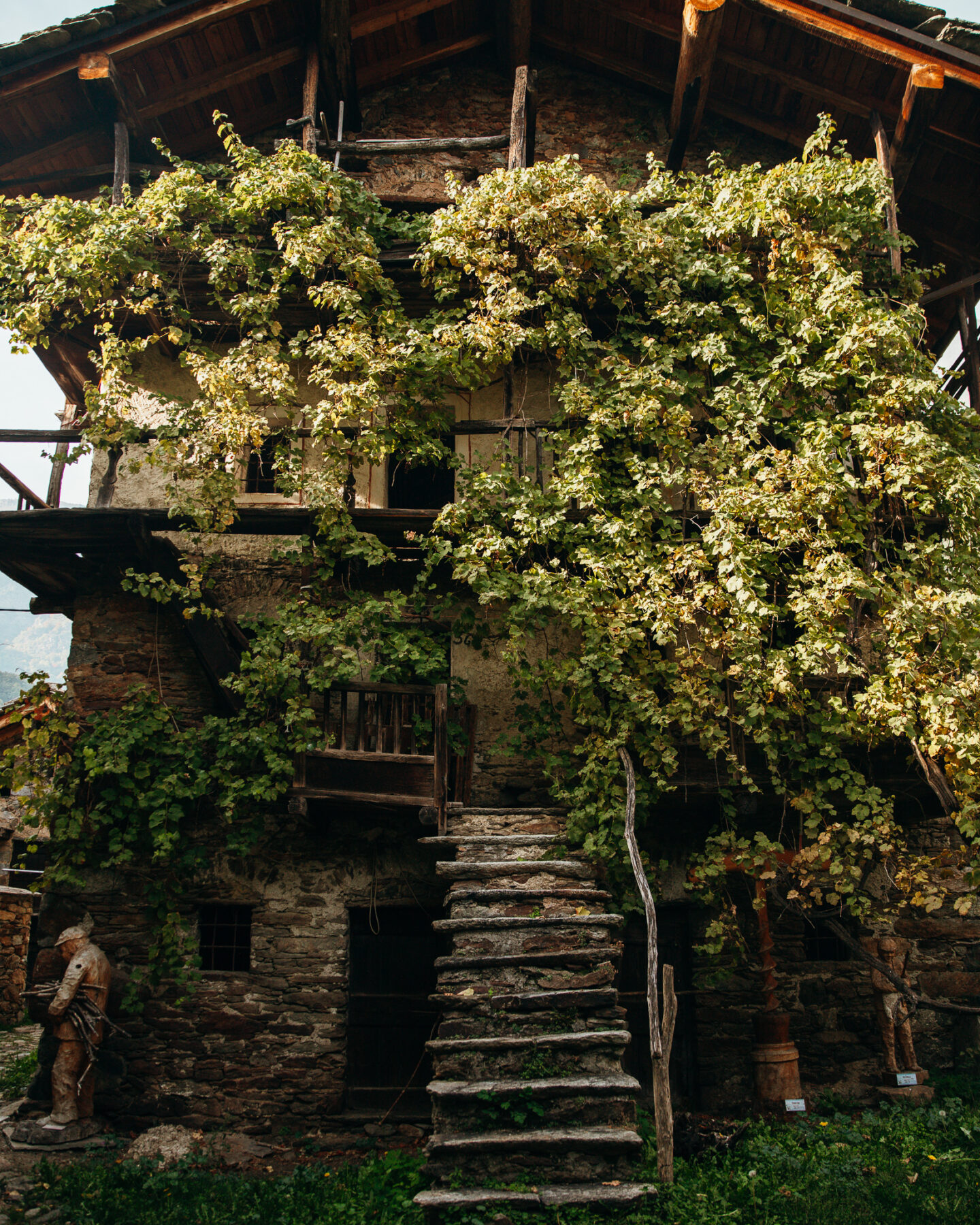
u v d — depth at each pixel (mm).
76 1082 7656
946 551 8195
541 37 11828
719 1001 8469
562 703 9125
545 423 8797
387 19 10906
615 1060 5992
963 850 7711
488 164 11570
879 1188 5793
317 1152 7707
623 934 8797
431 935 8703
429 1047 5965
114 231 8656
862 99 10445
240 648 8875
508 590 8078
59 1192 6352
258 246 9477
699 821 8828
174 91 10383
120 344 8680
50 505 10289
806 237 8914
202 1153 7367
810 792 7711
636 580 8047
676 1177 5965
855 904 7590
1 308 8805
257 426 8555
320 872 8641
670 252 9055
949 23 9305
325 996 8297
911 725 7395
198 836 8695
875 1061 8445
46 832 15258
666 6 10852
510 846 7477
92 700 9000
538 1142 5523
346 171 11367
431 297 9906
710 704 7691
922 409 8797
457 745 8555
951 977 8891
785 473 8180
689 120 10797
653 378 8648
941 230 11242
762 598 8086
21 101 9711
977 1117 7250
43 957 8328
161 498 9641
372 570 9469
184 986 8219
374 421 8727
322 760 7965
